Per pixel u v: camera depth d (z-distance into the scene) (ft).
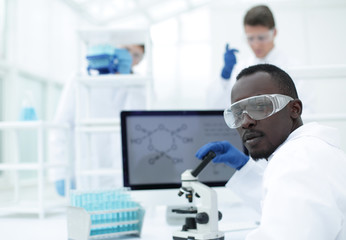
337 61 15.46
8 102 14.69
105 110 8.43
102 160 8.29
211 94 7.52
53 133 7.97
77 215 3.33
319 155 2.21
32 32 16.69
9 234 3.92
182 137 4.63
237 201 5.67
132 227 3.68
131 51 8.93
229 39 16.29
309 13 15.61
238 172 3.66
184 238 3.15
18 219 5.07
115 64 6.34
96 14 22.86
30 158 16.76
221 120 4.75
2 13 14.35
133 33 6.20
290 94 2.74
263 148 2.65
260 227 2.02
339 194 2.13
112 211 3.48
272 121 2.61
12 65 14.71
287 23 15.70
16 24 15.02
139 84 6.49
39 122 5.45
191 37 25.29
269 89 2.65
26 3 16.10
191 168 4.57
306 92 6.85
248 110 2.63
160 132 4.58
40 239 3.61
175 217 4.37
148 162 4.49
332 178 2.16
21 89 16.17
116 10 22.91
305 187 2.00
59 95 20.29
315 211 1.94
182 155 4.58
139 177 4.45
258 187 3.65
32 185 15.52
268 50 7.34
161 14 24.71
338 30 15.47
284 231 1.91
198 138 4.66
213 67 16.22
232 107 2.75
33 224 4.61
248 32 6.93
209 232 3.05
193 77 25.25
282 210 1.96
